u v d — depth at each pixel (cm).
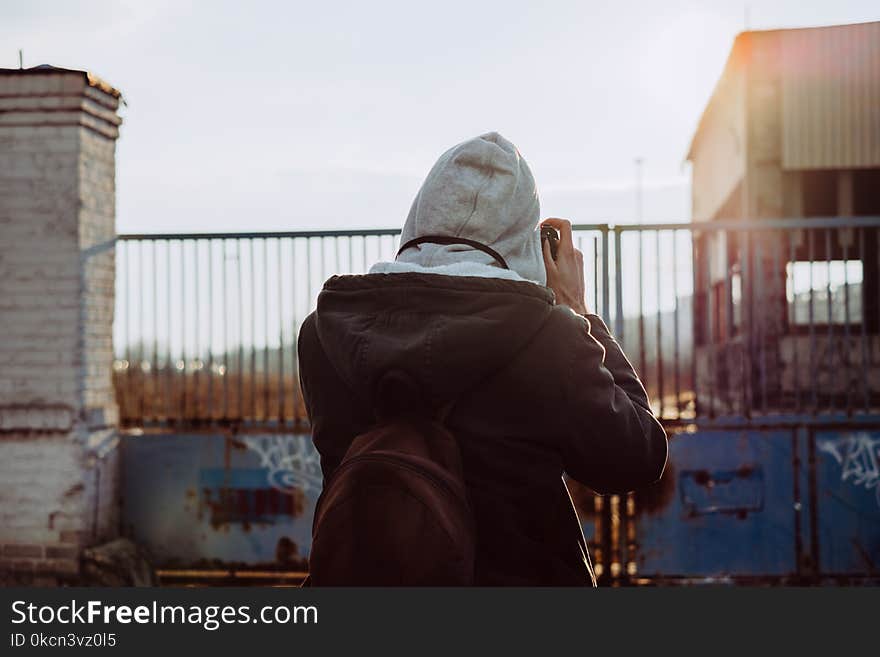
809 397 890
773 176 1009
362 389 129
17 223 589
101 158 615
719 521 606
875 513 598
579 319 134
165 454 638
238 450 635
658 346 607
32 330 588
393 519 118
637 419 133
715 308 1282
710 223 609
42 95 584
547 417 127
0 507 585
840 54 995
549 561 131
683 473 609
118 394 666
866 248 1005
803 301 989
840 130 1002
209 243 627
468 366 125
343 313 135
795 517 603
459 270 132
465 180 142
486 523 127
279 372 627
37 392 586
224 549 634
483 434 127
